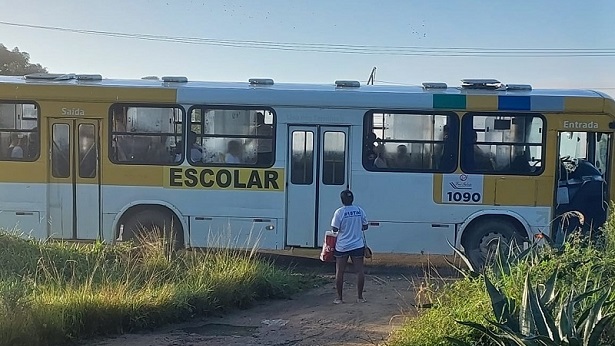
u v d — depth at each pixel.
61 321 7.39
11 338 6.79
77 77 13.02
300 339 7.90
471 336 6.19
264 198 12.66
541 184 12.34
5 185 12.72
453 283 8.65
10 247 10.64
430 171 12.51
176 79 13.03
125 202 12.70
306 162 12.66
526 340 4.84
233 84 13.05
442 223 12.48
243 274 10.30
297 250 12.81
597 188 12.24
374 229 12.56
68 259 10.35
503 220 12.45
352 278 12.35
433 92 12.52
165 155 12.73
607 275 6.86
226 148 12.70
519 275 6.93
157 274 10.11
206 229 12.70
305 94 12.60
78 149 12.71
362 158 12.57
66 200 12.70
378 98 12.52
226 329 8.41
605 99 12.21
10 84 12.67
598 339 5.04
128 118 12.70
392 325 8.54
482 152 12.44
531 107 12.29
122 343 7.54
